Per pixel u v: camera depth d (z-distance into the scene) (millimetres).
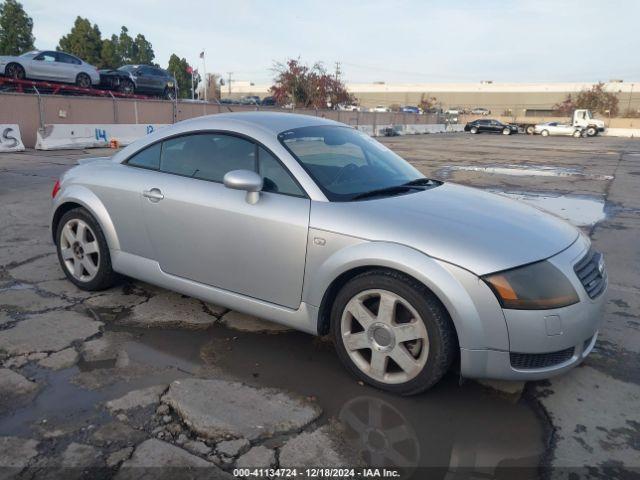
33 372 3014
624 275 5215
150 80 25375
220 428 2553
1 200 7820
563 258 2826
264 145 3348
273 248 3135
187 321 3754
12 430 2488
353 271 2941
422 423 2660
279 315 3223
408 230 2797
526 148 25344
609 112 66125
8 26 42406
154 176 3752
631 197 10266
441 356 2693
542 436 2588
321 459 2367
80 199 4027
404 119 41844
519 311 2584
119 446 2402
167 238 3631
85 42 51969
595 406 2859
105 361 3166
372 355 2906
